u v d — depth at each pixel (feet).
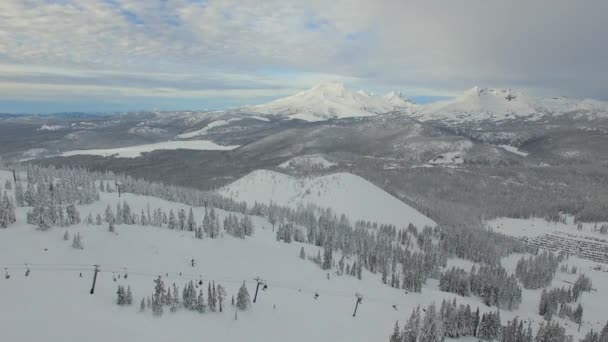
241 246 533.96
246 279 419.95
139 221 550.36
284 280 447.42
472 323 426.92
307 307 374.84
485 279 590.14
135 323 264.93
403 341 317.22
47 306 260.42
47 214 452.76
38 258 365.81
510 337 416.26
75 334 231.50
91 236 445.78
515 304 565.94
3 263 341.41
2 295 266.16
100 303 284.20
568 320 557.33
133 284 338.13
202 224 584.81
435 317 344.90
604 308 619.26
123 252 421.59
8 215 451.94
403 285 536.01
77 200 604.08
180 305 309.83
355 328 347.77
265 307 349.20
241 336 288.30
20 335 219.20
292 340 300.81
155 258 423.64
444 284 600.80
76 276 333.83
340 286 474.49
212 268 430.61
